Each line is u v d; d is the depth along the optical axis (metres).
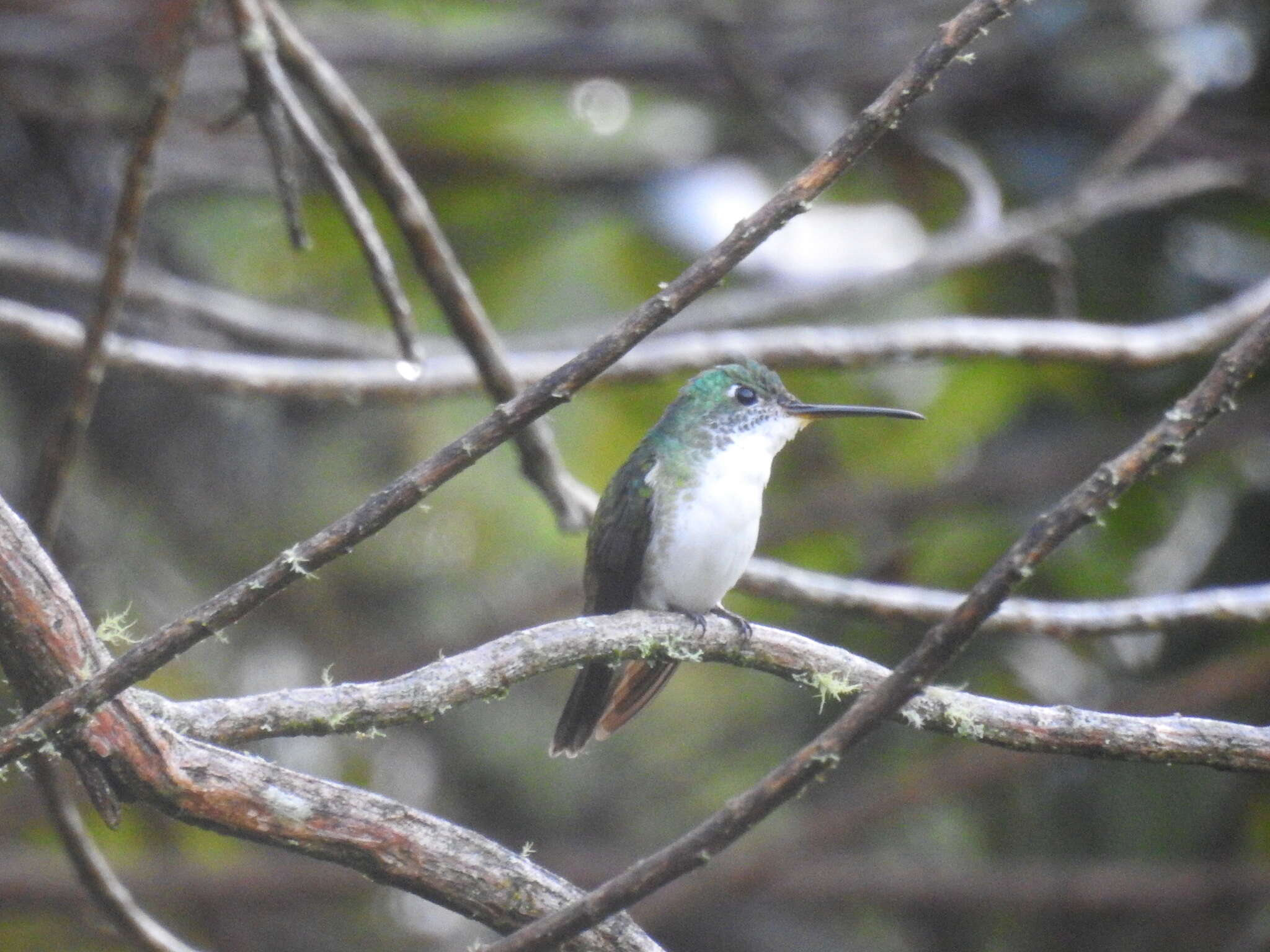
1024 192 13.03
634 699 6.77
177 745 4.35
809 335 8.63
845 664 5.30
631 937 4.54
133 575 11.55
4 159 11.98
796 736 13.15
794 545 12.69
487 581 13.01
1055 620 6.90
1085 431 12.45
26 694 4.37
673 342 8.73
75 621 4.33
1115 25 12.71
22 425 11.77
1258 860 11.66
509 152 13.37
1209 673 10.85
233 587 4.15
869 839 12.72
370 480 12.77
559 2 12.72
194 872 11.66
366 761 12.77
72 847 6.55
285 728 4.58
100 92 12.19
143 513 11.84
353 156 7.24
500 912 4.47
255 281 13.48
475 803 13.07
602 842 13.16
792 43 13.00
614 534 7.47
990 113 13.02
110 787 4.32
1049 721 4.74
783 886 11.73
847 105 13.41
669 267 13.18
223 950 12.55
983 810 12.52
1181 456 3.90
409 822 4.48
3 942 12.20
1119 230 12.53
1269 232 12.59
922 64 4.39
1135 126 11.48
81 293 11.25
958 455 12.76
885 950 13.41
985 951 12.51
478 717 13.17
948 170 12.77
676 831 13.10
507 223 13.45
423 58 12.70
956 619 3.81
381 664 12.13
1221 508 11.66
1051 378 12.33
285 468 12.57
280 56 7.07
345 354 10.55
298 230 7.15
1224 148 12.22
